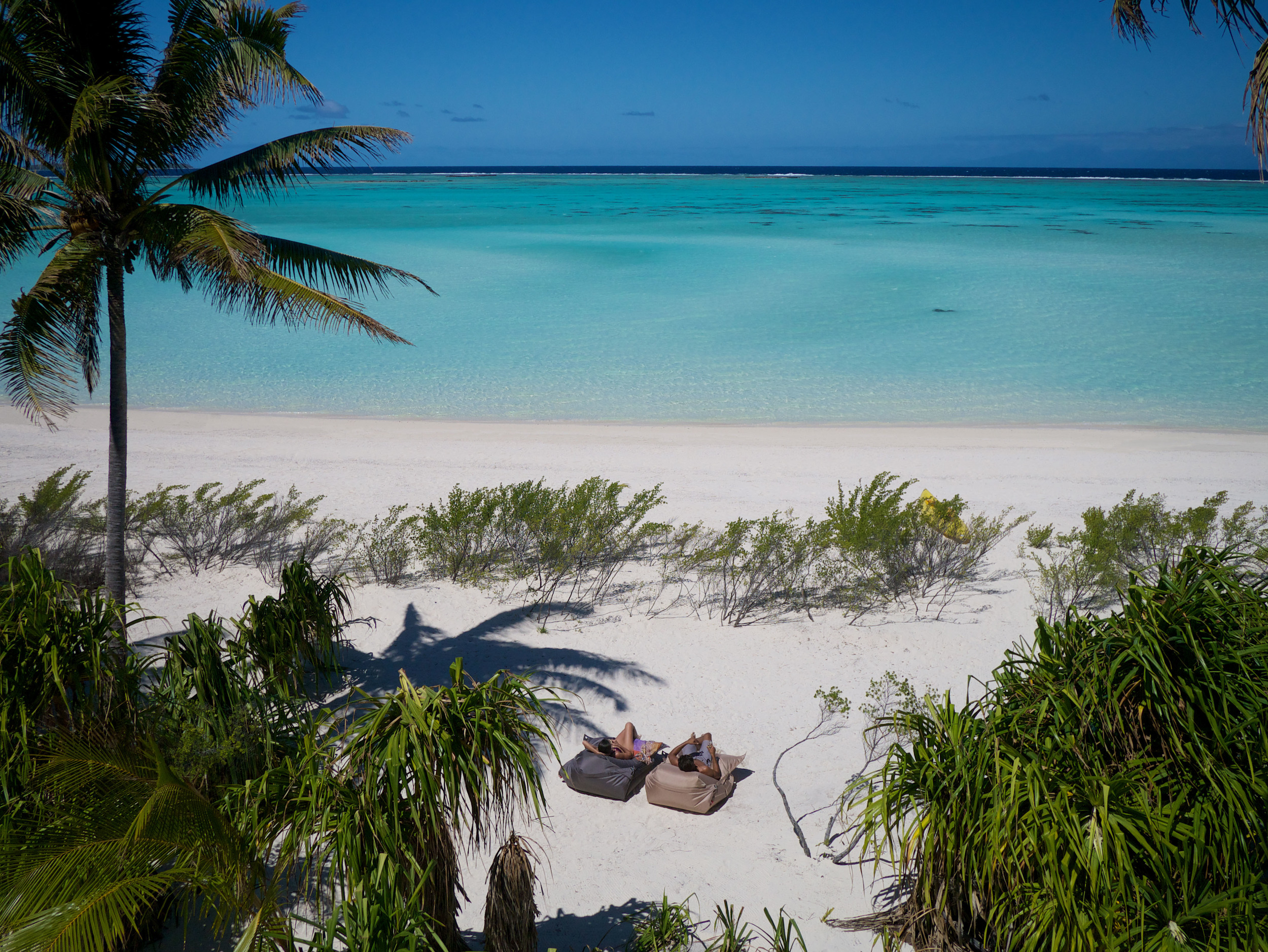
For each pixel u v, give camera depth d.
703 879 6.23
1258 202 105.62
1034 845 4.41
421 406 22.52
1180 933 4.14
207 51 7.41
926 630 10.22
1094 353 27.08
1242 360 26.03
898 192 138.75
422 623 10.46
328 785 4.91
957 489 15.28
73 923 3.34
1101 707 4.98
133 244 8.35
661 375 25.22
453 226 69.44
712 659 9.59
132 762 4.27
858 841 6.59
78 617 6.45
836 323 31.98
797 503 14.62
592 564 12.26
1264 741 4.61
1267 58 6.11
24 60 6.90
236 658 7.35
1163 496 14.70
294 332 31.53
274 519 13.45
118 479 8.44
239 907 4.35
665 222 74.50
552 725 8.30
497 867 4.95
